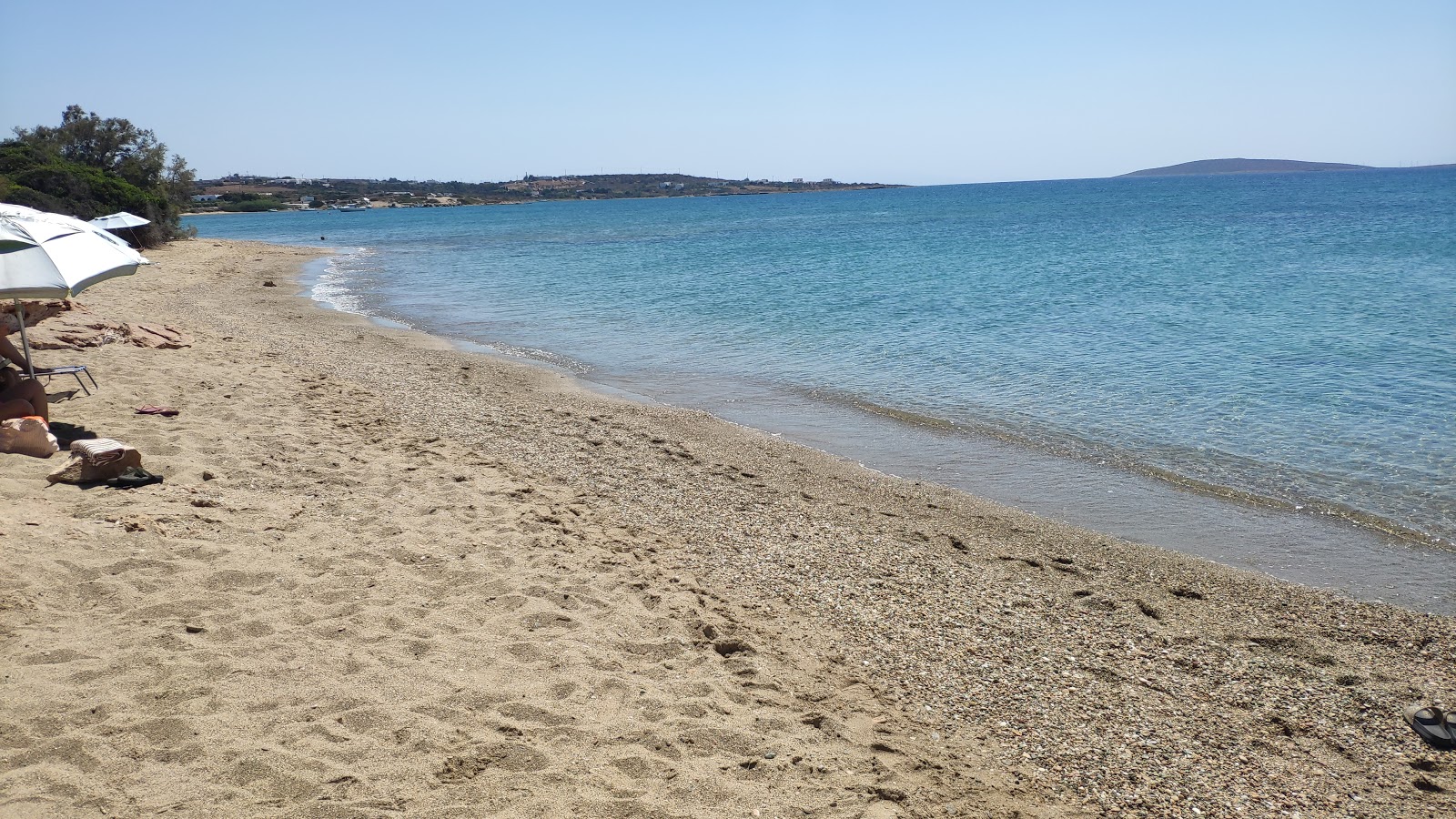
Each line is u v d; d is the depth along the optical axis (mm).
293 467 9273
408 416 12336
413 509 8273
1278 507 9688
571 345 20219
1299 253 38188
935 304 25406
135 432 9852
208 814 3943
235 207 163250
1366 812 4750
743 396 15148
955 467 11258
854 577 7672
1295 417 12789
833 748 4980
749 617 6703
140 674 5043
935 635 6641
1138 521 9406
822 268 37375
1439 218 59781
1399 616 7199
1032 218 83875
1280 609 7332
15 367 10859
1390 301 23172
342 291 31484
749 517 9125
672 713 5148
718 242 58250
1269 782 4988
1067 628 6883
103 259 8727
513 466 10297
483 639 5875
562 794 4305
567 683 5359
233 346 16844
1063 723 5504
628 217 115562
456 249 56000
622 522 8656
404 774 4359
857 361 17812
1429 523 9117
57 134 55875
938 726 5383
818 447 12141
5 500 7387
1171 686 6035
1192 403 13750
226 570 6504
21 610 5625
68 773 4137
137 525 7074
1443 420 12297
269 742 4516
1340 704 5863
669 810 4258
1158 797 4801
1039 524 9227
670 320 23734
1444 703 5871
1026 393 14812
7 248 8141
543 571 7074
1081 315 22656
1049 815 4578
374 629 5863
